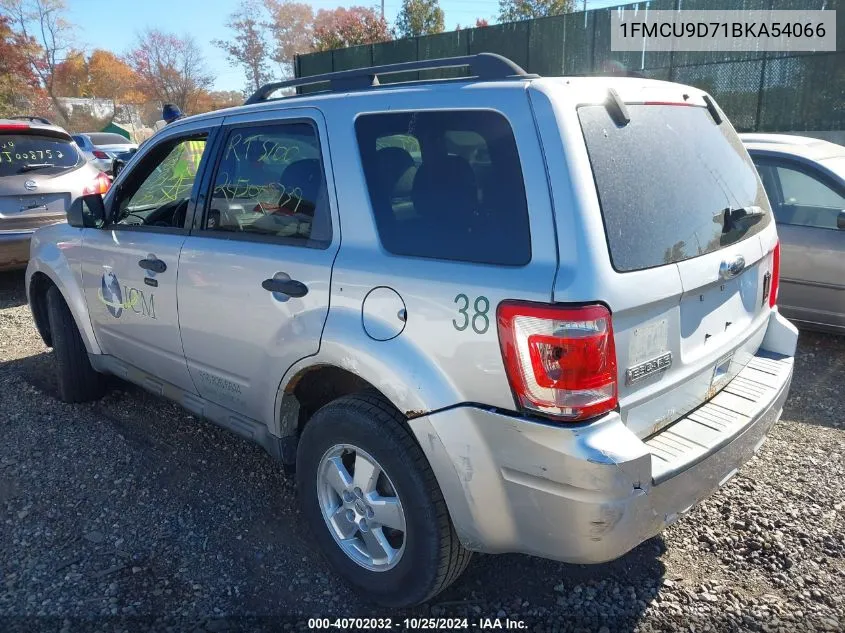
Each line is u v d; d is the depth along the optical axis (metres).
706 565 2.91
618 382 2.14
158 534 3.17
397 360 2.35
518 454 2.13
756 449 2.69
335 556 2.78
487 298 2.14
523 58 15.43
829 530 3.11
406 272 2.37
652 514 2.16
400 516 2.51
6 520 3.29
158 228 3.53
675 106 2.63
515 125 2.20
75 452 3.95
